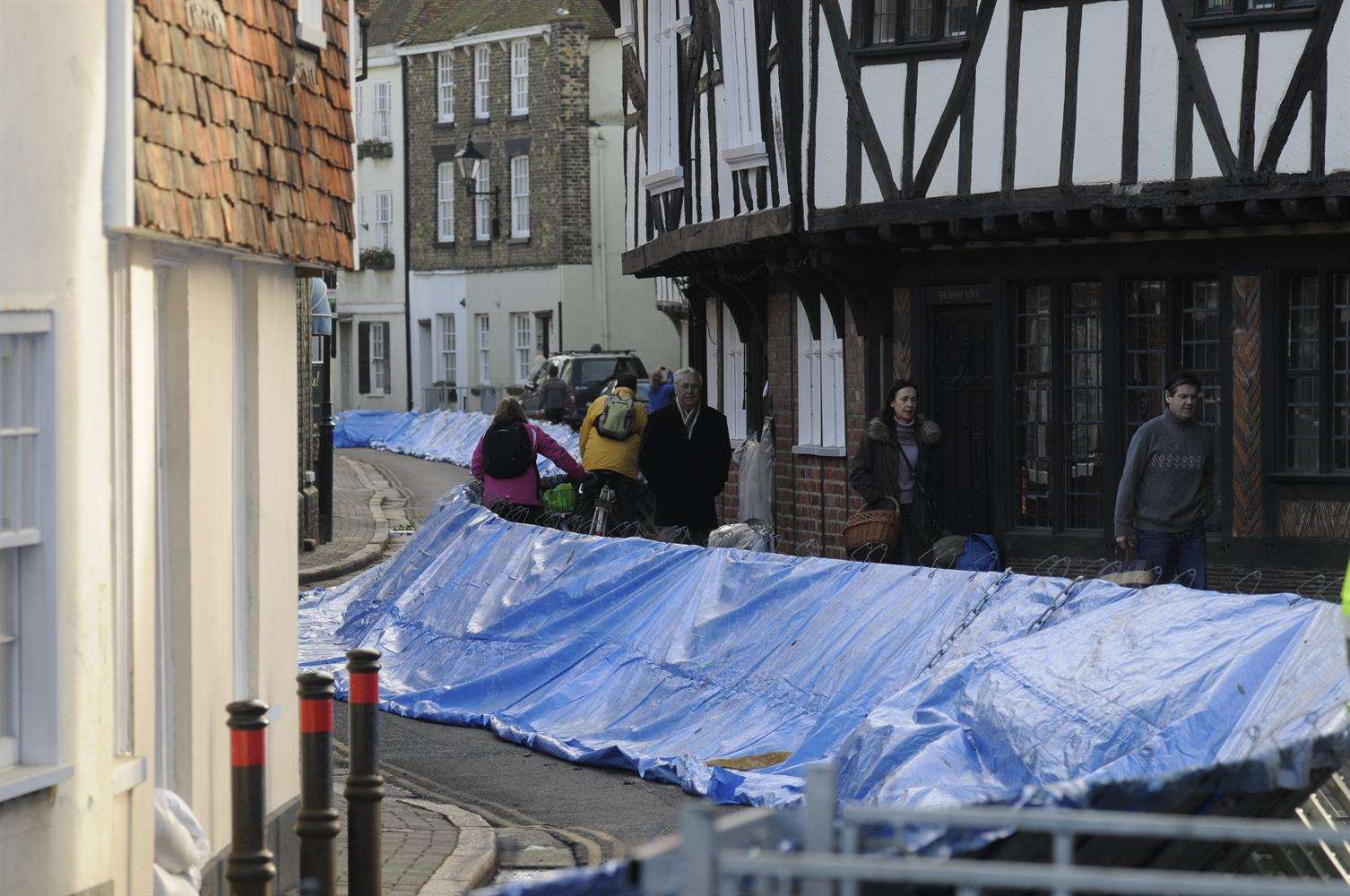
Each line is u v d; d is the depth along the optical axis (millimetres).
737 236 25828
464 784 15047
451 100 77938
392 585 22453
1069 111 20922
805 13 23453
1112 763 9484
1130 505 17281
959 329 23828
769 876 5289
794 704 14688
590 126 71562
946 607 13617
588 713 17000
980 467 23719
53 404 8641
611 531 23828
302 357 32938
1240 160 19734
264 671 11414
